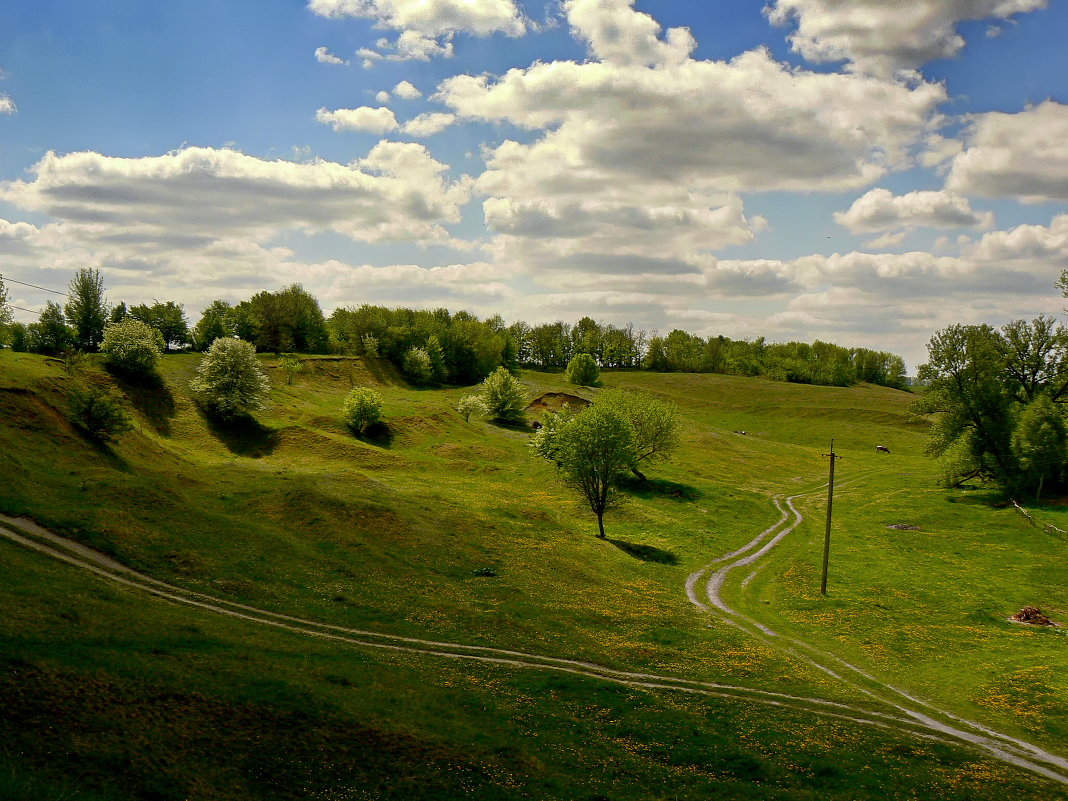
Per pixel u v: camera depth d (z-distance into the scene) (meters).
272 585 47.78
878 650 50.62
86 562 43.56
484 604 51.41
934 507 101.88
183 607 40.47
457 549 63.22
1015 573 73.00
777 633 54.41
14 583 35.56
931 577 71.44
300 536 59.16
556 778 28.08
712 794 28.67
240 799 23.44
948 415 111.88
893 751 33.94
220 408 110.06
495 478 108.62
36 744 23.41
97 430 72.56
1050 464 98.75
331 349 197.00
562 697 36.59
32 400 70.00
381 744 28.05
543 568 62.41
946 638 53.59
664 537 83.56
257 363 117.31
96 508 51.12
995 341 116.31
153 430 101.19
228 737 26.53
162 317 156.88
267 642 36.91
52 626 31.59
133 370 109.44
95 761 23.36
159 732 25.72
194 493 67.44
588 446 78.38
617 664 43.44
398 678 35.44
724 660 45.94
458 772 27.23
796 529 93.38
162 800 22.47
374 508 66.19
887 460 152.25
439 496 85.19
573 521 85.88
